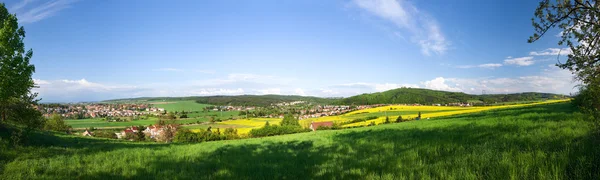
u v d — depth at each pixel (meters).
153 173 7.77
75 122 124.31
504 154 5.62
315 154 10.06
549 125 10.32
